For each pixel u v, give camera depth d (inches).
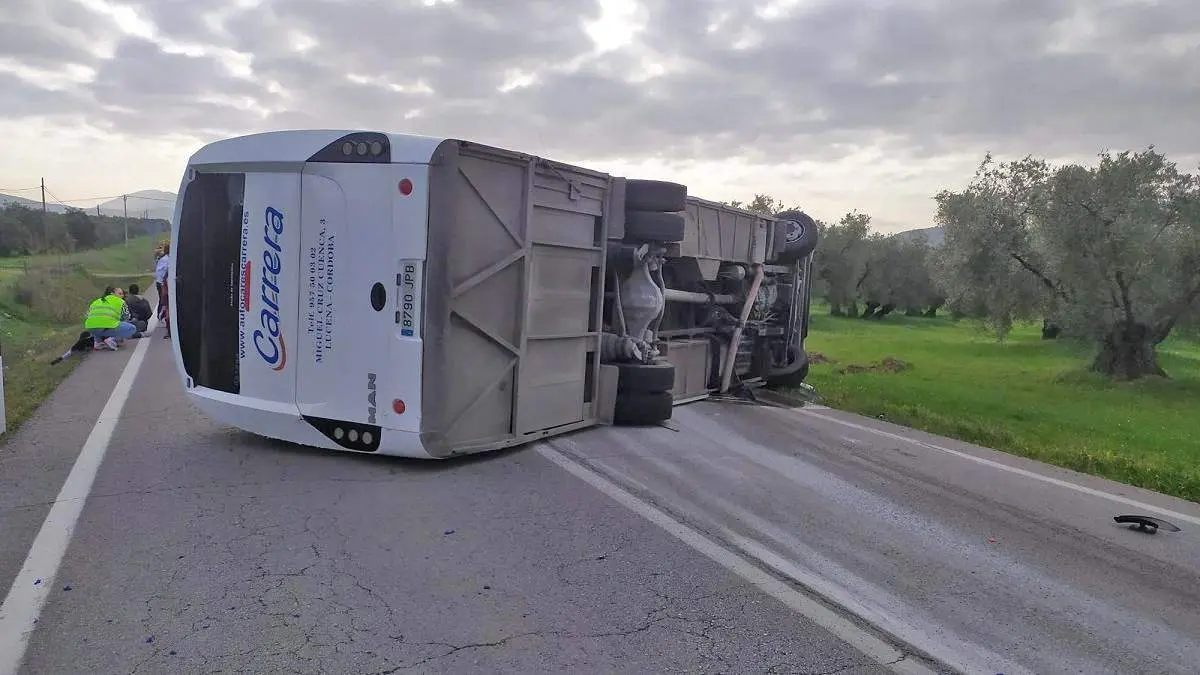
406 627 134.7
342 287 221.1
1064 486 272.1
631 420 303.7
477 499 203.6
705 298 391.9
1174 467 317.7
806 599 158.9
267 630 130.6
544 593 152.2
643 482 230.8
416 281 213.8
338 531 175.9
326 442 230.1
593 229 277.0
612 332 309.3
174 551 160.6
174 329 248.1
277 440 248.5
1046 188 730.2
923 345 983.6
